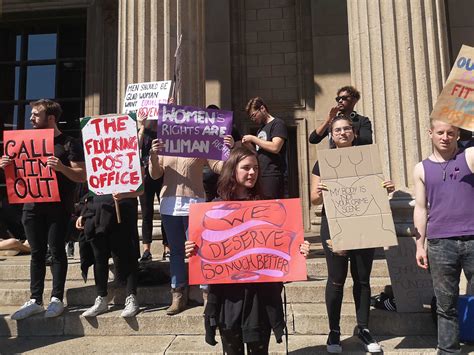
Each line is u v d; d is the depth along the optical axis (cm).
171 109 390
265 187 429
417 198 318
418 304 386
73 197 424
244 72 894
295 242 264
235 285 262
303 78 880
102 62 947
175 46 604
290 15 903
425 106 502
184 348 356
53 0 978
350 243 320
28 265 507
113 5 955
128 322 398
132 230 414
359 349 343
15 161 399
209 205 274
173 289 407
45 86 1004
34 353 355
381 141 517
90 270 492
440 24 524
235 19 909
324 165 334
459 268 303
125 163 394
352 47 577
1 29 1032
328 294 341
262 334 254
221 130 393
